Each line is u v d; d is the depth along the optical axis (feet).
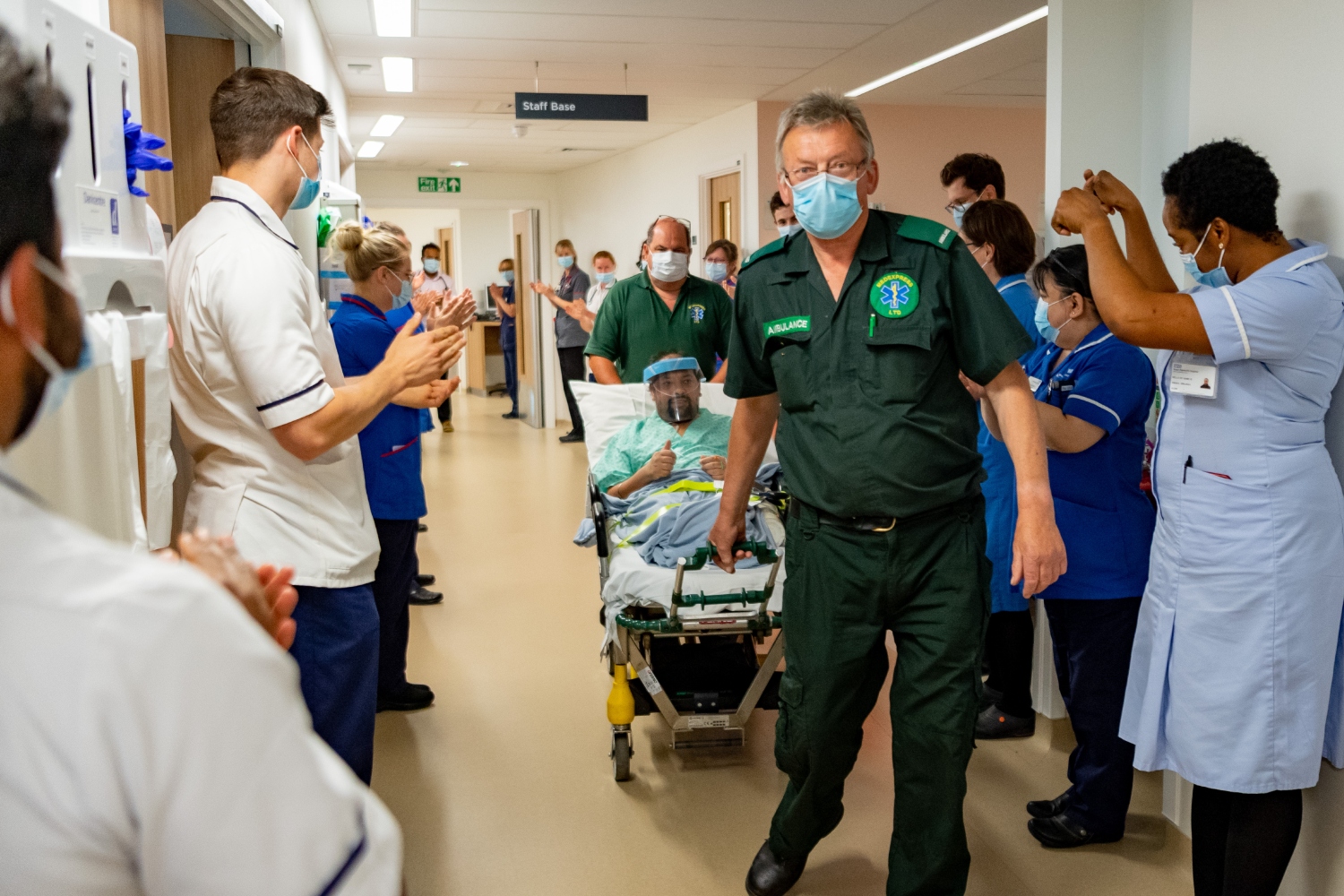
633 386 12.28
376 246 10.19
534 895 7.57
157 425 4.51
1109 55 10.67
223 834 1.81
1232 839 6.36
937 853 6.37
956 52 20.65
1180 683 6.42
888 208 27.48
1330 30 6.44
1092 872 7.76
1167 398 6.65
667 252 13.02
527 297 35.60
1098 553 7.78
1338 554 6.11
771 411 7.50
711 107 26.61
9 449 1.98
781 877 7.47
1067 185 10.78
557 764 9.78
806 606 6.59
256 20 11.42
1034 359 9.09
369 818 2.08
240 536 5.74
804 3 16.83
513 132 30.09
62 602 1.74
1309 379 6.03
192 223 5.89
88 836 1.73
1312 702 6.08
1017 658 10.16
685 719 9.18
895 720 6.53
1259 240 6.24
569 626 13.93
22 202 1.89
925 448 6.15
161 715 1.75
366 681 6.40
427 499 22.61
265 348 5.49
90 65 3.96
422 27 18.20
